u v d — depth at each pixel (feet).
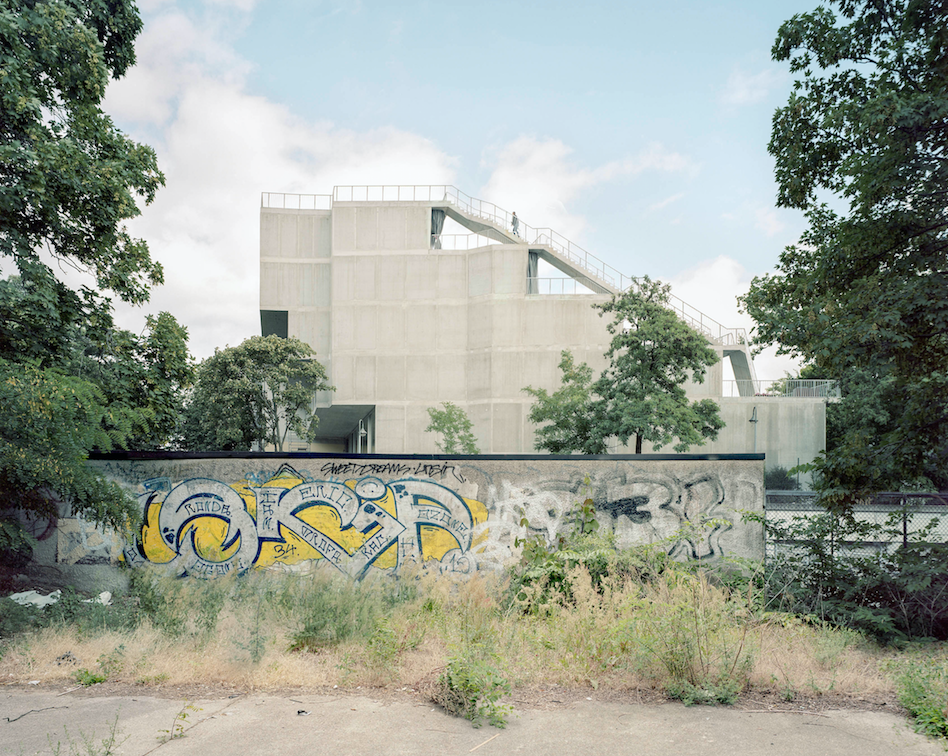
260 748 13.15
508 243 172.24
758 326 37.09
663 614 18.56
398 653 19.56
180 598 23.94
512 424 159.63
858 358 29.07
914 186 29.40
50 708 15.49
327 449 269.23
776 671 17.99
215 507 30.53
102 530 30.27
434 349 169.37
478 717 14.75
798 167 35.04
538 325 161.48
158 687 17.19
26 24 31.96
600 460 30.35
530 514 30.30
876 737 13.93
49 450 24.43
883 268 31.48
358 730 14.20
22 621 22.30
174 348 41.24
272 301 177.27
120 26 38.68
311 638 20.80
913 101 26.81
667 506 29.91
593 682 17.28
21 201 31.94
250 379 136.56
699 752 13.11
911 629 24.70
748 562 24.25
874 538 27.14
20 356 32.22
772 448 148.46
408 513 30.42
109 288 38.63
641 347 95.35
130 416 28.68
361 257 172.55
